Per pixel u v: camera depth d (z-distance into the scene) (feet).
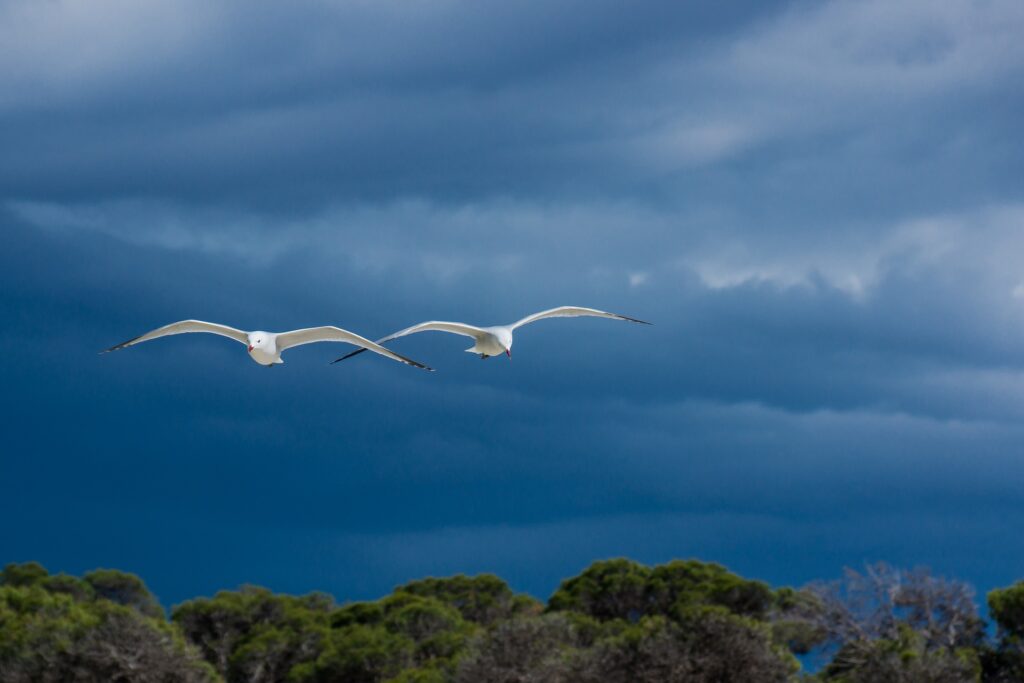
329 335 68.03
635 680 94.53
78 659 91.81
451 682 100.83
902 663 100.63
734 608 122.21
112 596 131.34
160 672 92.73
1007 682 110.52
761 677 95.09
